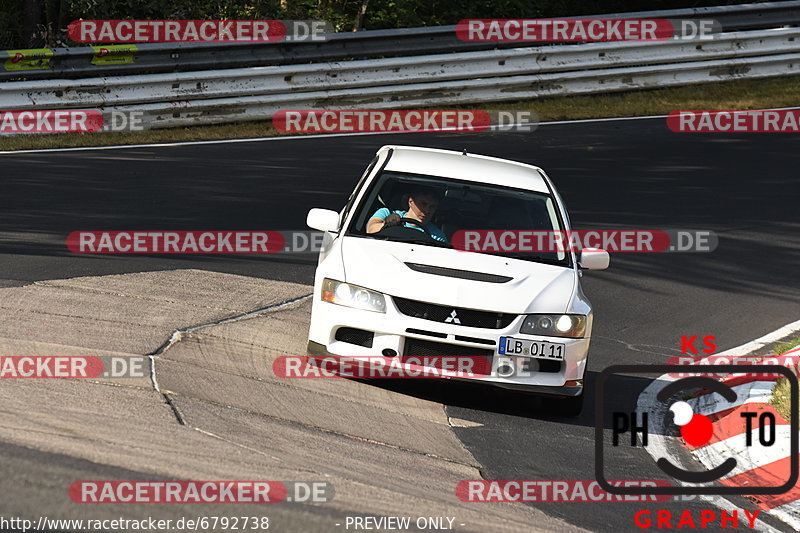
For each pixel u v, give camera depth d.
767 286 41.03
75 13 76.44
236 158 53.88
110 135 57.19
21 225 38.62
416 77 66.50
